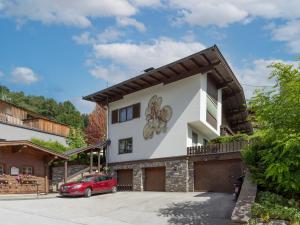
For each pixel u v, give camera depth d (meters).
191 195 20.36
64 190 21.69
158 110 25.83
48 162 25.66
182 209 15.77
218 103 26.94
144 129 26.67
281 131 11.86
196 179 22.98
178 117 24.36
